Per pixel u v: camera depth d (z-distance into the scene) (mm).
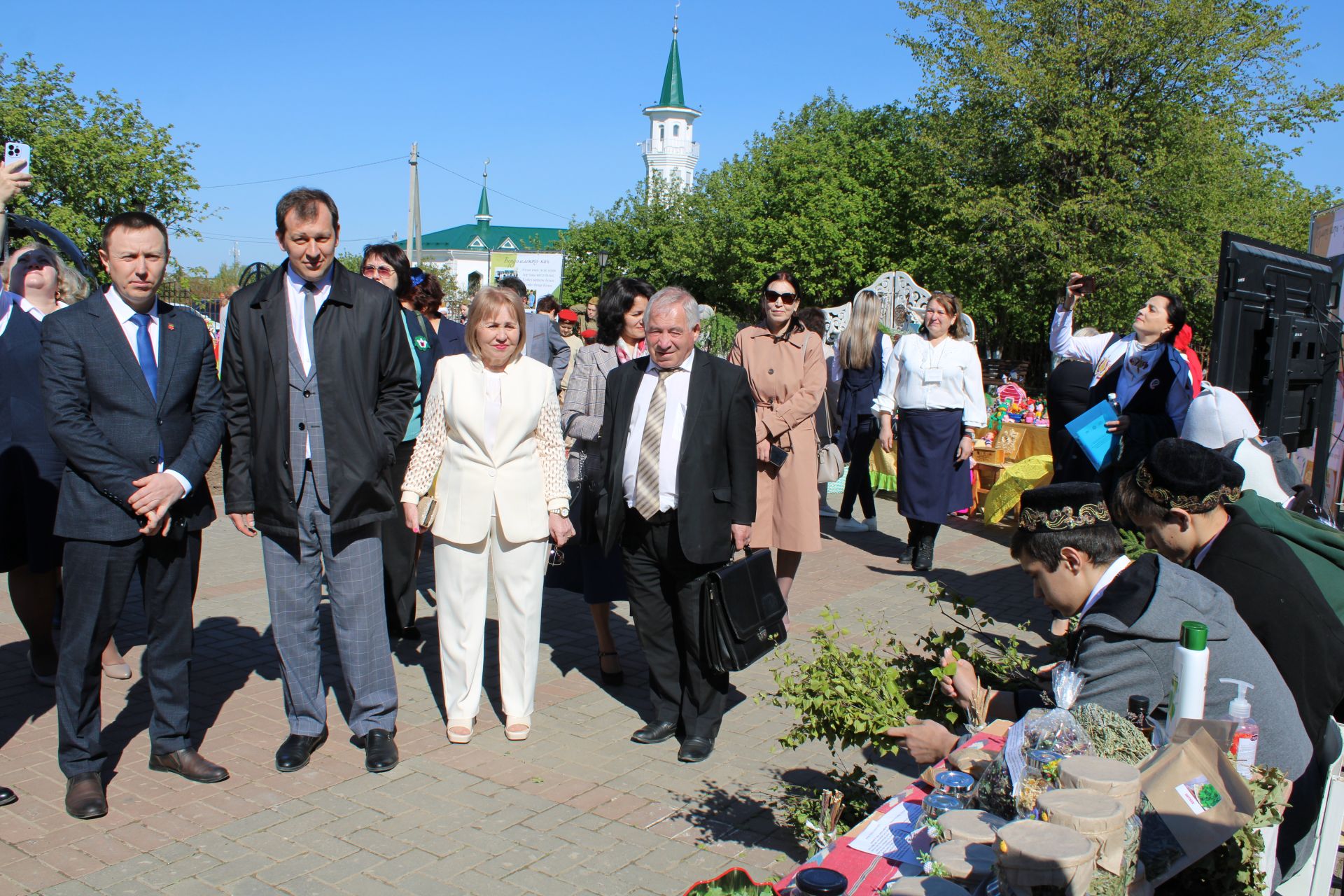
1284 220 33938
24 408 4785
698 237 43188
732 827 3695
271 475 4000
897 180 35844
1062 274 25562
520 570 4402
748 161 43875
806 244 36906
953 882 1914
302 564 4121
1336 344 6133
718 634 4129
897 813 2449
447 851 3480
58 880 3242
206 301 21906
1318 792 2781
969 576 7629
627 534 4414
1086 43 26047
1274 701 2385
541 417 4426
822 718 3031
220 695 4941
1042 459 9094
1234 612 2445
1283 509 3186
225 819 3684
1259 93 25875
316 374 3980
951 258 29594
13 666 5297
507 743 4445
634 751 4391
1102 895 1712
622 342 5141
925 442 7465
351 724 4320
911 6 27625
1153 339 5391
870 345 8820
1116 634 2355
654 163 91438
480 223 113125
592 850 3512
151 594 3932
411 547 5684
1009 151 27625
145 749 4301
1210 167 25703
